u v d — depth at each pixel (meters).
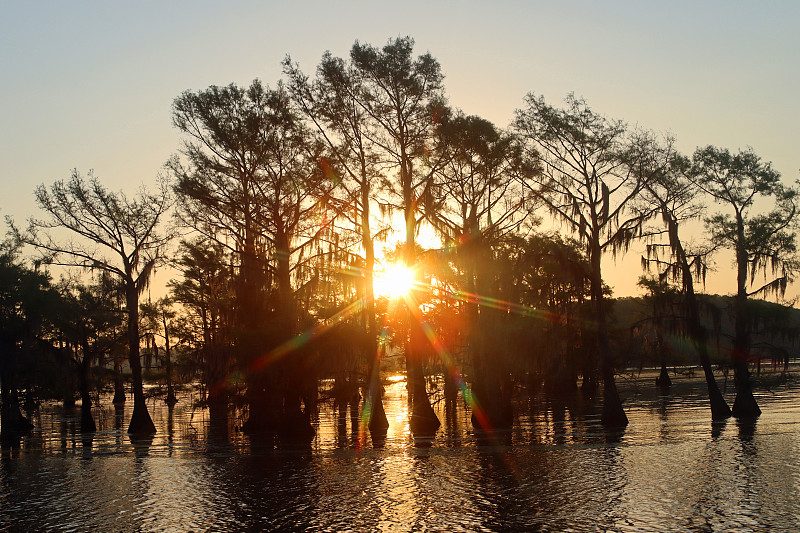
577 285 41.84
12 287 53.84
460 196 44.31
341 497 23.75
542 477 25.94
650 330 51.94
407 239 42.62
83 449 39.16
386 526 19.95
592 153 41.34
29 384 56.34
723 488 22.92
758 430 36.50
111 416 64.62
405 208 42.59
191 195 43.12
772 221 44.16
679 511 20.31
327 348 41.06
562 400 64.56
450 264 44.03
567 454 31.02
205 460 32.94
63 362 54.47
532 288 47.50
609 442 34.38
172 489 26.08
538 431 40.38
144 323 63.81
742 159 43.97
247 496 24.44
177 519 21.50
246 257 44.12
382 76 41.62
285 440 39.59
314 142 42.41
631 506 21.06
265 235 43.38
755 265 44.19
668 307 52.00
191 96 43.28
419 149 42.12
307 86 42.66
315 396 43.31
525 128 41.94
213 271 47.41
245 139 42.16
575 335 50.06
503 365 43.28
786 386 70.94
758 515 19.59
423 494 23.77
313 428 42.94
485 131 41.19
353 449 34.88
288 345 41.06
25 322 53.78
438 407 57.34
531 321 44.19
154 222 45.81
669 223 43.06
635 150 41.47
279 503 23.19
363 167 42.00
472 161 42.81
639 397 65.38
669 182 42.28
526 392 55.62
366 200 42.09
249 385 42.41
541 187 42.25
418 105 42.50
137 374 46.56
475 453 32.22
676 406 54.62
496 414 42.59
